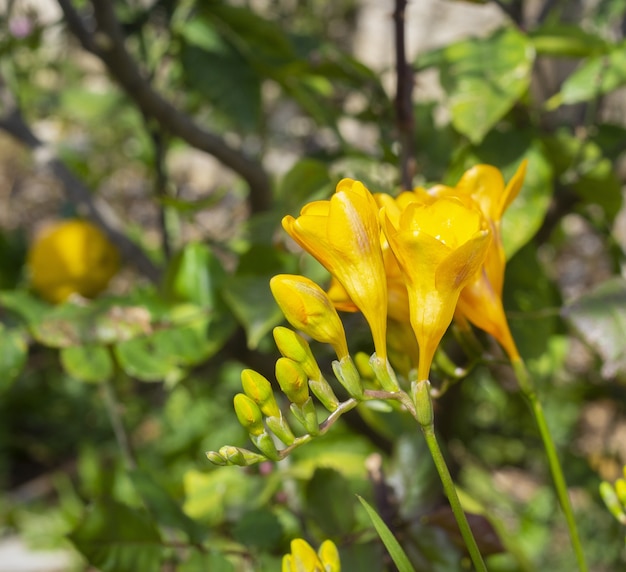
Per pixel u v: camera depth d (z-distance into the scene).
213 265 0.52
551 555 0.97
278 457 0.27
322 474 0.43
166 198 0.51
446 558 0.41
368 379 0.35
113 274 0.66
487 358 0.35
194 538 0.43
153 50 0.67
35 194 2.00
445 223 0.27
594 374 0.74
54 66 0.81
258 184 0.63
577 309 0.42
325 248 0.28
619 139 0.54
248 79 0.60
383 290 0.27
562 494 0.33
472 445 0.86
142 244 0.79
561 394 0.74
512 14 0.55
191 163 1.55
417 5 1.51
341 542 0.42
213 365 0.67
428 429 0.27
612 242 0.60
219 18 0.59
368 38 1.50
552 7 0.64
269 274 0.47
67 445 1.74
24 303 0.53
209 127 0.77
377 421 0.47
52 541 1.39
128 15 0.64
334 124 0.60
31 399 1.77
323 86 0.63
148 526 0.42
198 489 0.53
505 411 0.77
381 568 0.41
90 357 0.50
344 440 0.57
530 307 0.48
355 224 0.27
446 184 0.48
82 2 0.66
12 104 0.72
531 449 0.86
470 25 1.50
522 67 0.46
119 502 0.42
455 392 0.56
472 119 0.45
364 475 0.53
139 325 0.50
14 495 1.64
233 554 0.45
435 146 0.60
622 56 0.49
